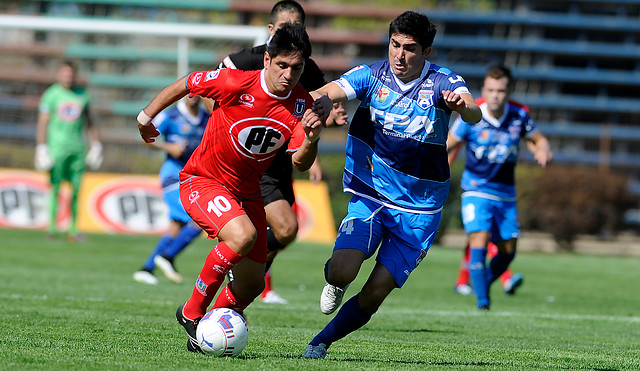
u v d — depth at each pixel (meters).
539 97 163.00
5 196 66.00
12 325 20.55
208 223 16.78
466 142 32.38
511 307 33.78
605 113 163.38
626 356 19.67
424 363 16.73
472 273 32.19
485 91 31.70
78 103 54.97
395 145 17.23
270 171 23.19
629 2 167.38
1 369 13.88
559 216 90.81
